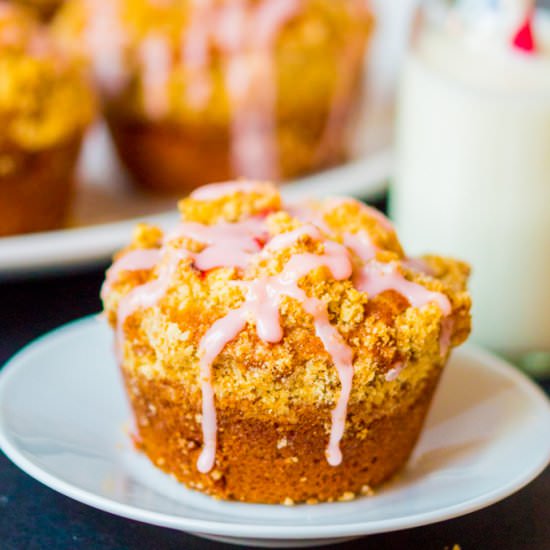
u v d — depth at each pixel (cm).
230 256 46
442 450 49
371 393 46
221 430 46
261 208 48
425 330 46
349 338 46
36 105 59
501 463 47
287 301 45
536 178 54
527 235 54
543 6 66
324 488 47
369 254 47
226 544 47
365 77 69
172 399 47
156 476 48
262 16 63
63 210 63
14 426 48
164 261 47
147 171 65
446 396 50
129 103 64
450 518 46
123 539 47
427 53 55
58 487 46
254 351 46
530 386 51
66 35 65
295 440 46
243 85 63
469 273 49
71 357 51
